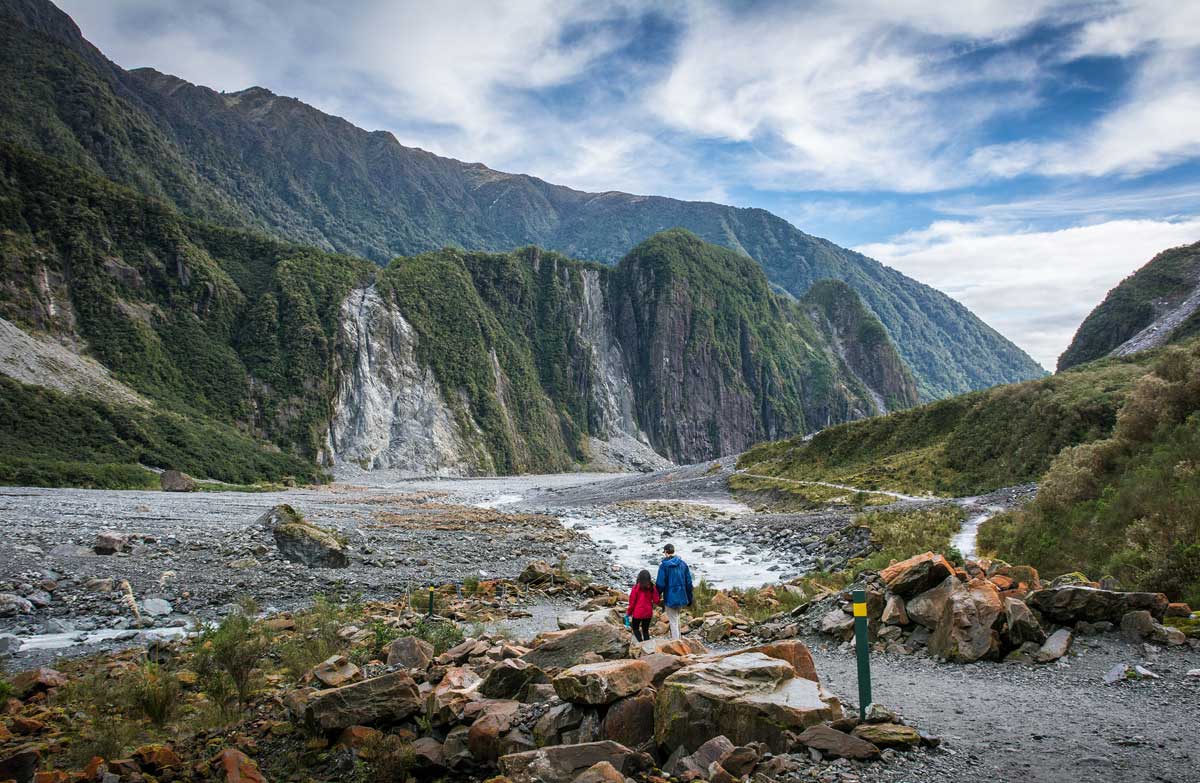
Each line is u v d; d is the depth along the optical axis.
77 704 11.38
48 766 8.65
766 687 7.71
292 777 8.08
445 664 11.68
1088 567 20.02
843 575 24.97
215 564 29.16
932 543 29.64
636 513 65.00
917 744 7.29
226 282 183.62
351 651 13.70
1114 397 49.94
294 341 178.75
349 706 8.94
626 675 7.95
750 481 85.06
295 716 9.61
